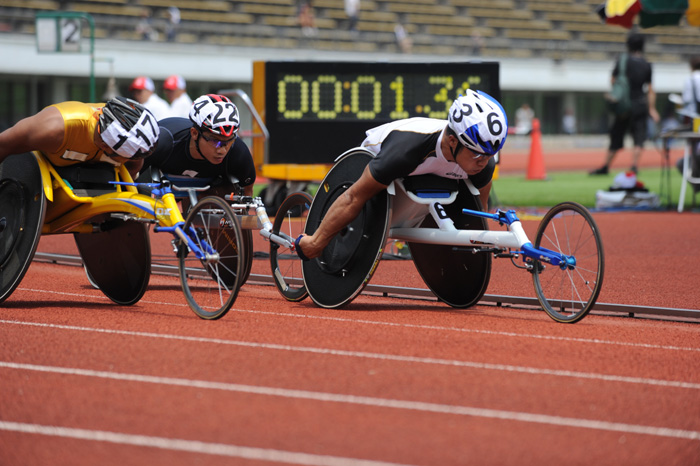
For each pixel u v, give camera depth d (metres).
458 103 12.05
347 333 11.29
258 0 82.62
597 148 89.69
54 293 14.54
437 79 24.94
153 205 12.59
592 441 7.32
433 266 13.93
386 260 18.98
